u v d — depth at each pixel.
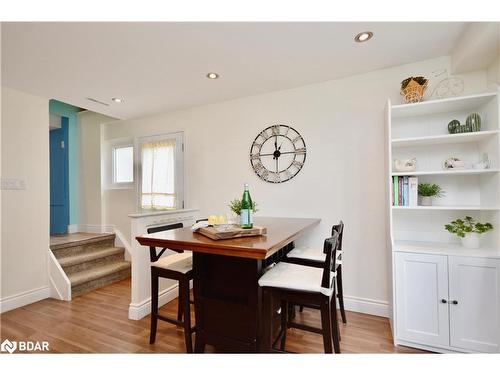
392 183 2.02
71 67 2.21
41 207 2.87
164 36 1.79
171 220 2.77
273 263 1.97
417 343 1.83
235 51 2.01
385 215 2.34
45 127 2.92
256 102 2.94
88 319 2.34
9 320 2.34
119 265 3.56
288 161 2.77
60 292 2.83
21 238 2.68
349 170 2.51
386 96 2.36
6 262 2.55
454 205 2.10
